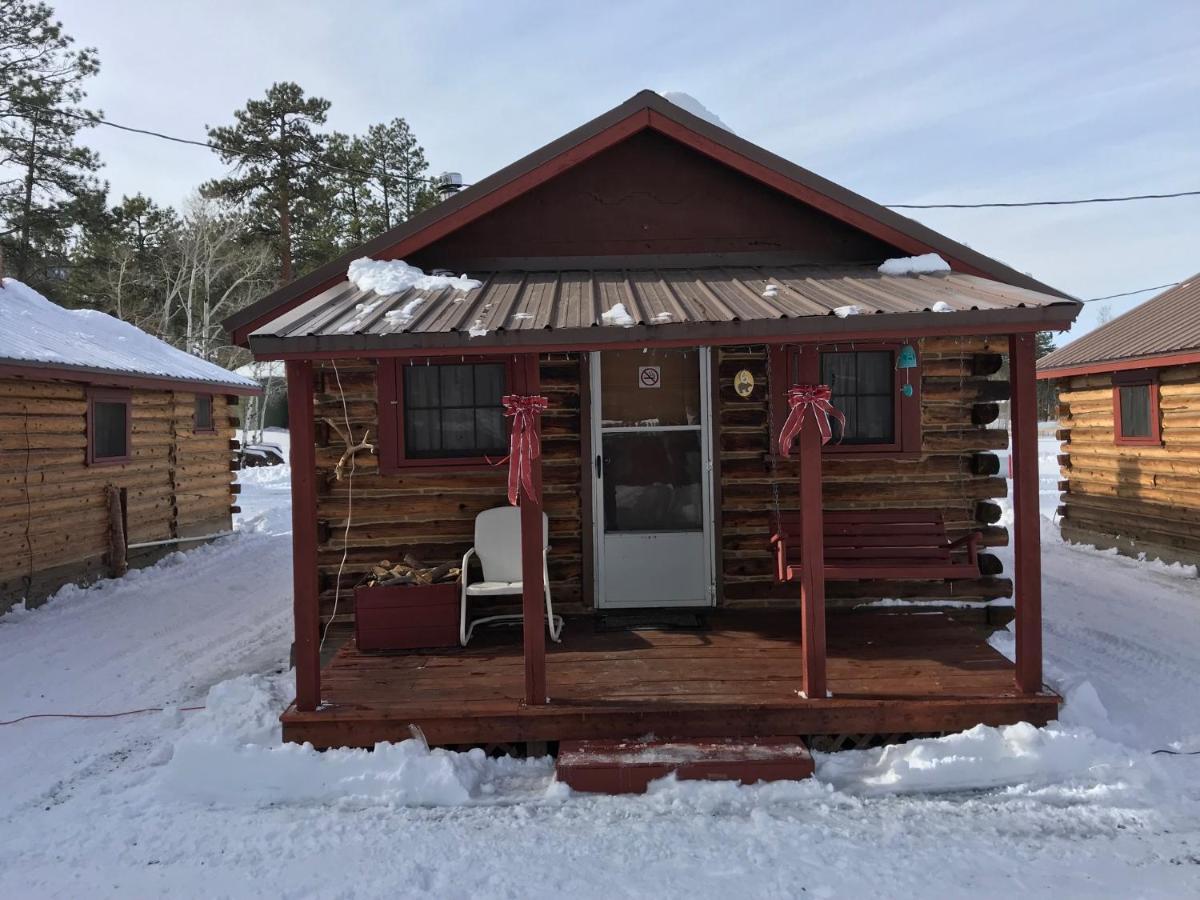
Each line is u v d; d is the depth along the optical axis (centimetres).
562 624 618
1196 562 981
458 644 586
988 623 653
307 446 477
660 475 650
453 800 432
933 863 363
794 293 515
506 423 623
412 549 639
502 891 348
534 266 634
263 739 486
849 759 464
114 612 884
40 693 623
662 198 639
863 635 590
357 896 347
